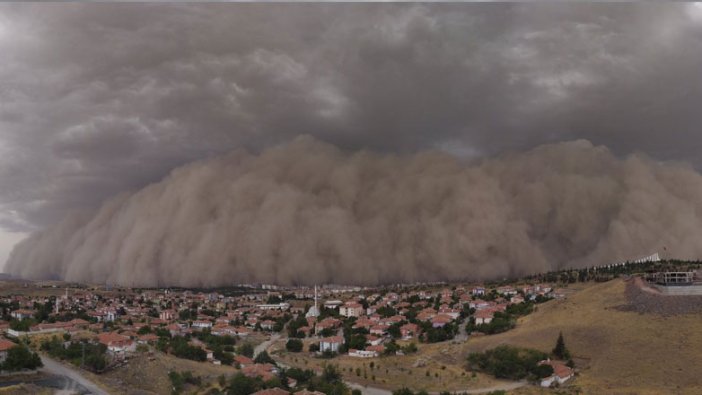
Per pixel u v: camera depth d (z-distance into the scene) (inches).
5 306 5969.5
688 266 5300.2
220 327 5521.7
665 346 3243.1
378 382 3513.8
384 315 5846.5
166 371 3334.2
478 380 3405.5
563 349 3501.5
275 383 3149.6
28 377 2977.4
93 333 4190.5
